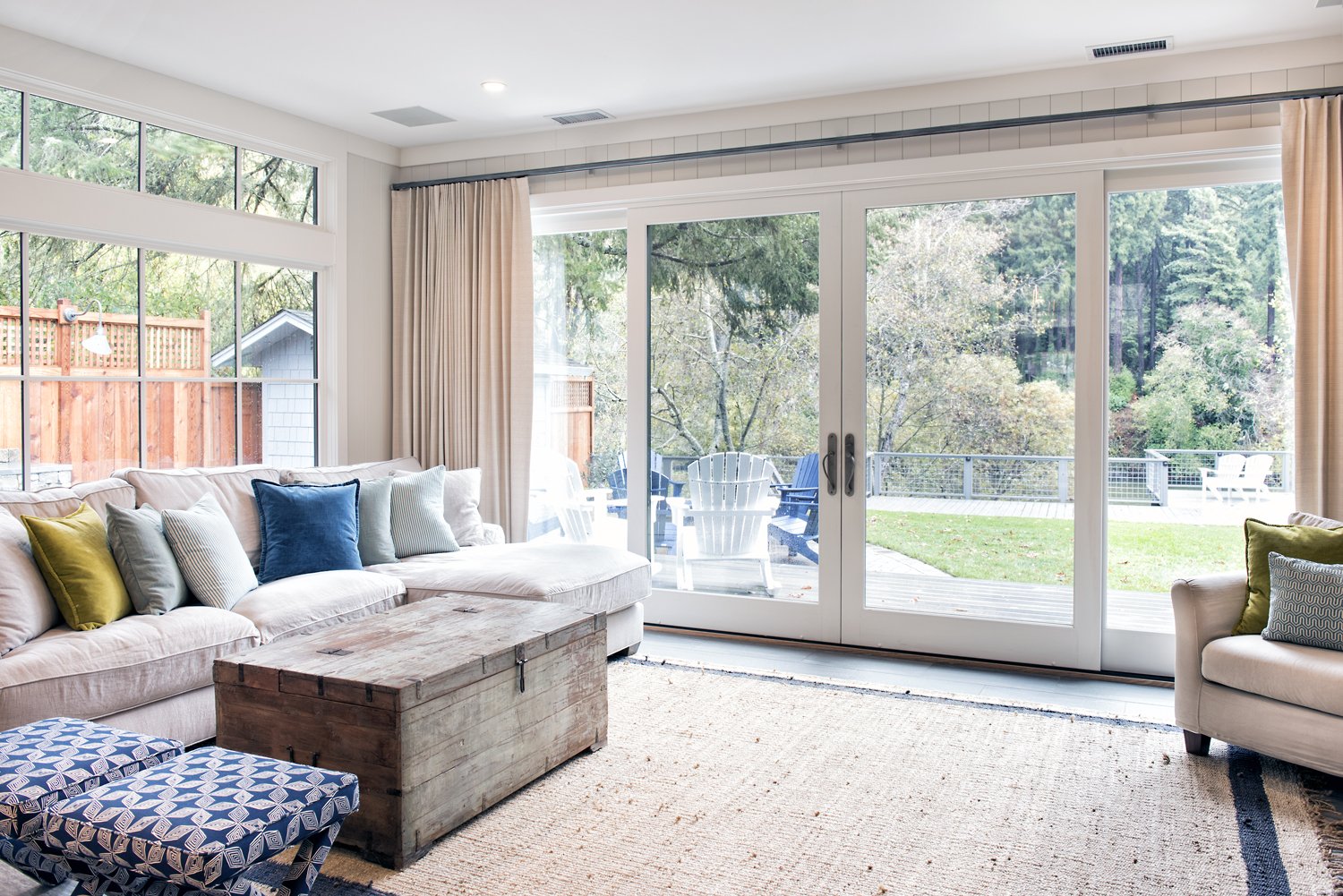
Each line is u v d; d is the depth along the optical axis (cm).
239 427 463
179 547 336
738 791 284
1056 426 421
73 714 267
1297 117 370
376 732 238
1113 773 298
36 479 377
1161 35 372
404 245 538
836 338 457
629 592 432
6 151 364
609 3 341
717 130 474
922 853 244
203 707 310
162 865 173
